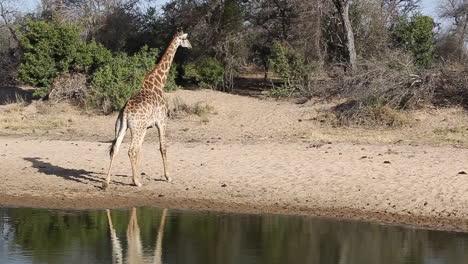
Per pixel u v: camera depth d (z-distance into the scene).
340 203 11.75
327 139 18.33
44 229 10.29
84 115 23.27
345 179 13.15
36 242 9.55
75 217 11.03
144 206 11.73
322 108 22.00
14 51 31.09
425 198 11.80
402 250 9.12
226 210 11.46
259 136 19.41
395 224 10.52
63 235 9.95
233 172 13.94
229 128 20.84
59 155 15.91
